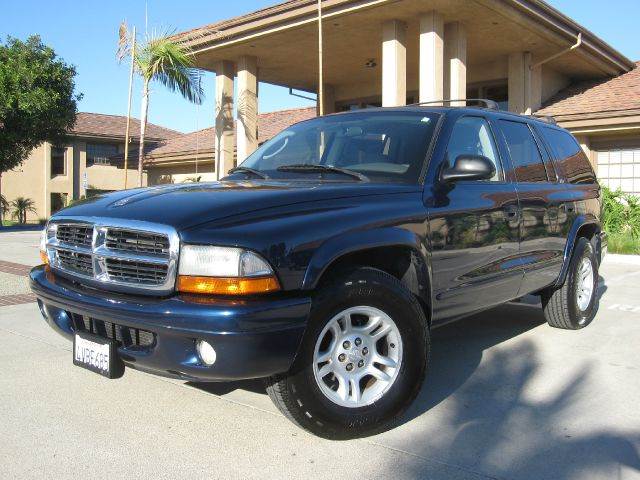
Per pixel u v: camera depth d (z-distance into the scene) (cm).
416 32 1425
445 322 396
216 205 305
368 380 334
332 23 1352
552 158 529
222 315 273
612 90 1662
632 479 281
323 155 426
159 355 294
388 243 329
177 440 324
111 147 3472
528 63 1568
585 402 377
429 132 401
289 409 303
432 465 295
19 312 641
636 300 724
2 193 3494
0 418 354
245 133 1659
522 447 314
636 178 1527
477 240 399
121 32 1566
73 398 387
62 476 286
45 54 2441
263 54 1634
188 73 1577
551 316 557
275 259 285
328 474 286
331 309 305
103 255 318
